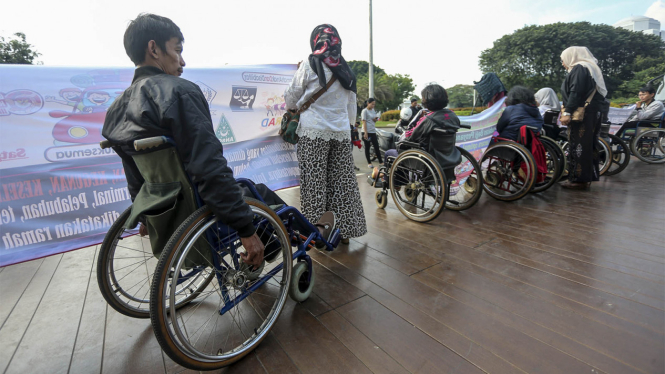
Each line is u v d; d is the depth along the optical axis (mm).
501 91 4621
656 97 7707
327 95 2387
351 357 1466
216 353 1498
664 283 1912
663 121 5660
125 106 1357
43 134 2244
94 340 1657
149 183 1355
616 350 1416
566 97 4035
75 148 2369
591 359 1374
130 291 2088
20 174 2184
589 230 2750
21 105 2162
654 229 2711
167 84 1249
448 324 1647
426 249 2537
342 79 2381
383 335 1594
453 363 1395
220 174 1222
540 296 1843
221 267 1544
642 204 3400
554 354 1413
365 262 2369
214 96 2969
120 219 1644
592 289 1884
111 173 2521
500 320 1655
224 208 1242
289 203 4078
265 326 1572
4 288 2189
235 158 3146
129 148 1322
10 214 2164
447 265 2262
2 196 2135
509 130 3793
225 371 1424
